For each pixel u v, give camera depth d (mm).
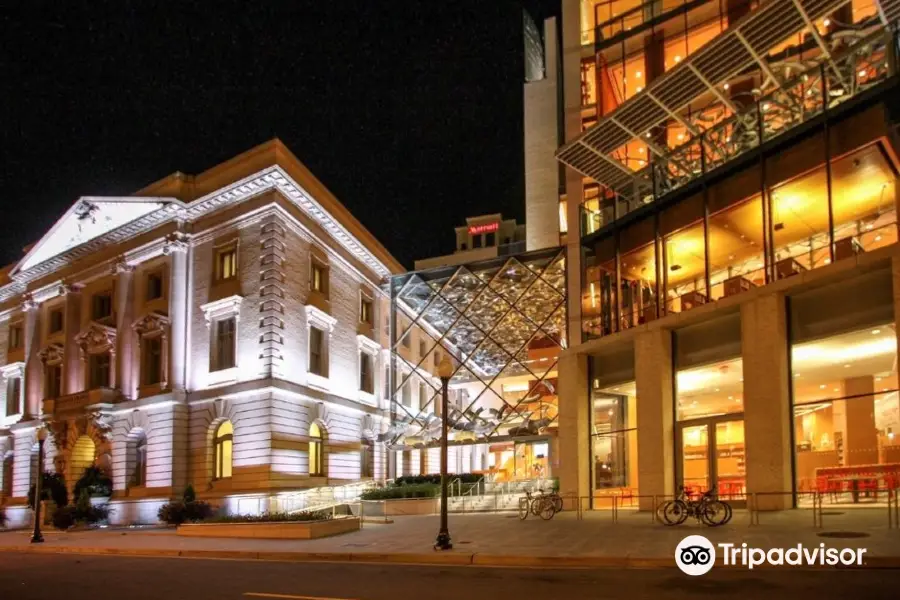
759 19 21703
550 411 46875
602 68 36156
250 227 38625
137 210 42031
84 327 44656
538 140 52344
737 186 24703
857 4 26750
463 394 61312
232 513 34812
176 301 39719
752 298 22625
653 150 27859
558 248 43000
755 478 21688
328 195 43281
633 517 23016
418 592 12062
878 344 19906
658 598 10617
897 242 19109
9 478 49094
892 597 9961
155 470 38062
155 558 20266
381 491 33812
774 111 23766
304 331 39406
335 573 15055
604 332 29844
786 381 21828
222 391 37094
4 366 50344
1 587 14641
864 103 20766
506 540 18750
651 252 28219
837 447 20547
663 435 25094
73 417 41844
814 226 22734
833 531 15844
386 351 49812
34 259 48250
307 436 38406
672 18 34125
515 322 52312
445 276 47812
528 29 59469
